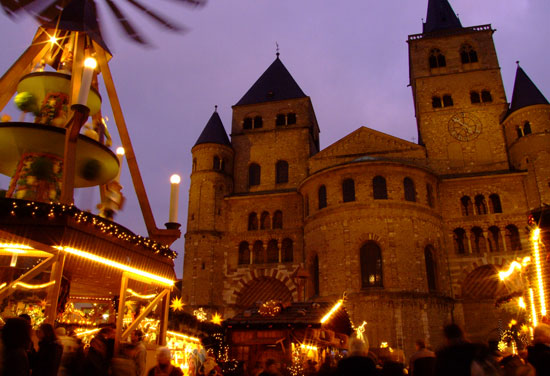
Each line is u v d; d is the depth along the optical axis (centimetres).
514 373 748
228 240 5072
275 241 4988
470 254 4397
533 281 1623
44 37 1096
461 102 5153
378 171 4250
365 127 5153
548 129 4541
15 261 1048
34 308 1162
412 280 3891
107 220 1003
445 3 6078
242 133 5797
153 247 1162
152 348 1193
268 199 5125
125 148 1208
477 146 4925
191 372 1728
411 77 6153
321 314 2225
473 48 5441
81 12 813
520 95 4844
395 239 3991
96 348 816
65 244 876
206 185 5256
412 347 3656
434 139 5034
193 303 4731
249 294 4938
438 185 4681
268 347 2153
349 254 4012
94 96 1131
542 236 1501
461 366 574
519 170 4584
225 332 2252
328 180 4391
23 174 1040
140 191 1221
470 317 4331
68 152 910
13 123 992
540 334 782
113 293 1564
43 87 1106
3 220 870
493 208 4588
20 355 580
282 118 5841
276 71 6312
